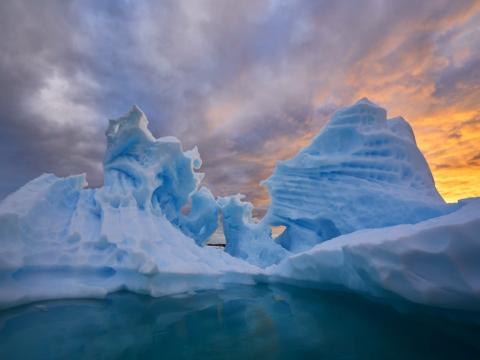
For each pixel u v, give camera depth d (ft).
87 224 30.32
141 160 38.24
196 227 52.95
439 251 12.80
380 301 19.83
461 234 12.27
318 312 20.52
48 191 30.76
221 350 13.97
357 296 23.16
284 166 47.65
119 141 37.35
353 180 38.70
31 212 26.53
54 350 13.74
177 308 21.75
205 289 28.63
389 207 33.22
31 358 12.83
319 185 41.88
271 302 23.77
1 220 21.98
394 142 38.37
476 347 13.41
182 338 15.61
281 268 30.12
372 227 33.76
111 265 26.40
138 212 32.48
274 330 16.84
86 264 25.96
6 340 14.71
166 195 43.80
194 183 45.11
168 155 39.91
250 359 12.88
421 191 35.19
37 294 21.65
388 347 13.69
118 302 22.49
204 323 18.22
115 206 32.50
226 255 39.14
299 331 16.61
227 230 56.95
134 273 25.86
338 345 14.29
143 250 26.61
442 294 12.80
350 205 36.68
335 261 22.49
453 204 28.91
